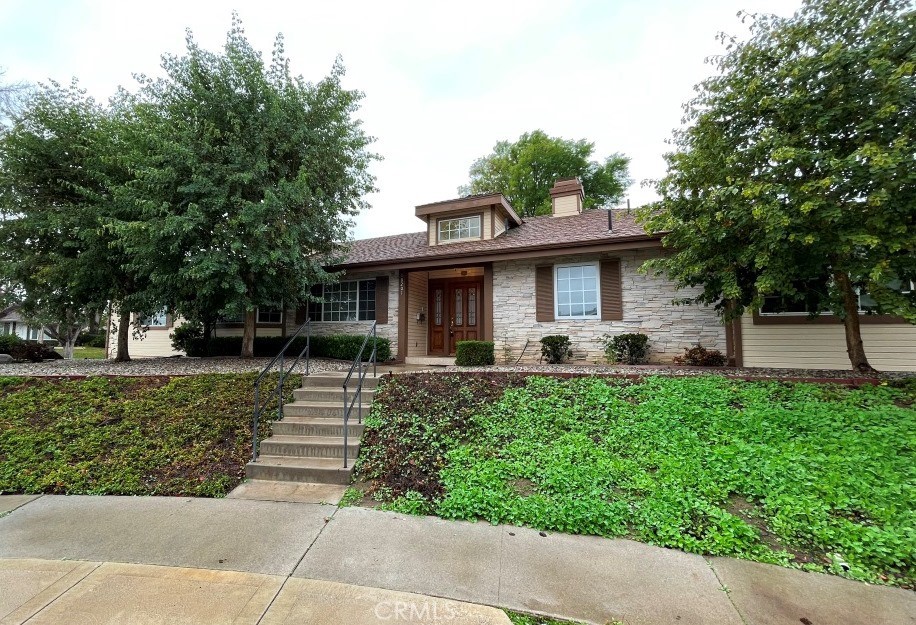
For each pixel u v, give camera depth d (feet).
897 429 14.38
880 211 16.10
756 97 18.78
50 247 30.22
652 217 23.24
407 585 8.80
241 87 27.81
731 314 22.00
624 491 12.52
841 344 24.71
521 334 33.99
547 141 84.28
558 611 7.93
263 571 9.37
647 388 20.06
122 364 29.94
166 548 10.48
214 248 26.48
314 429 17.70
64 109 30.09
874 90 16.83
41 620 7.69
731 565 9.41
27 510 12.94
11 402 20.49
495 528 11.35
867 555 9.36
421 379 22.70
